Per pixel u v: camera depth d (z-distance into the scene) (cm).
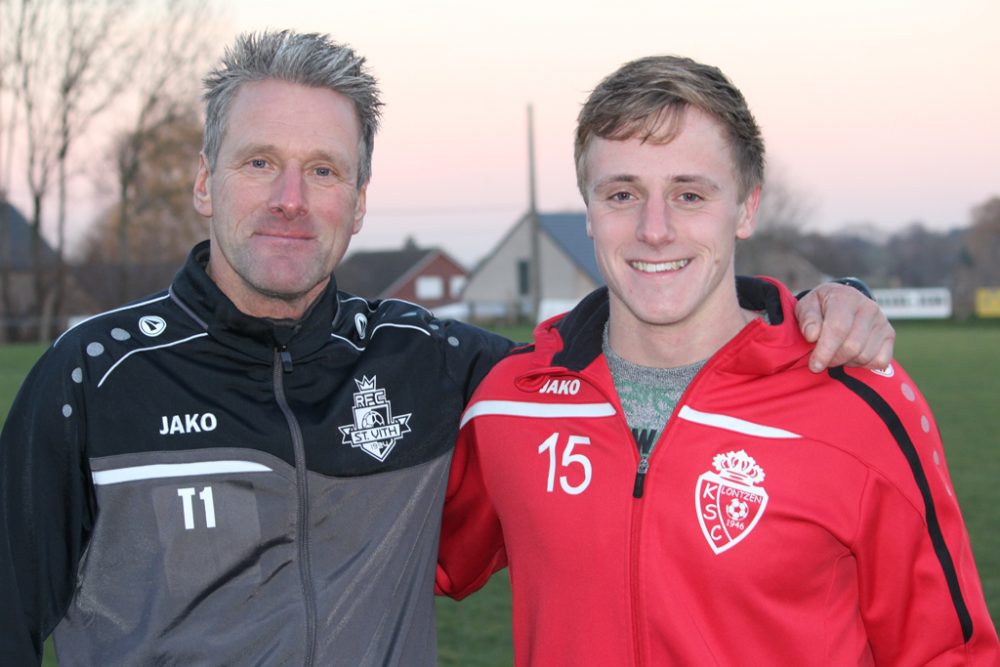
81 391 198
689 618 189
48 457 194
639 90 192
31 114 2966
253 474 203
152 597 196
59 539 194
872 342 194
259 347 209
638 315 197
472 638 442
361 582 210
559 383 214
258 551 202
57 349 202
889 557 192
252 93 208
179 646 195
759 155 206
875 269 5756
